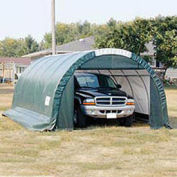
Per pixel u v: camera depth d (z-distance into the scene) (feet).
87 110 58.13
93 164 37.86
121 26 168.86
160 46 163.32
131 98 60.59
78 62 55.57
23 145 46.19
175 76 213.05
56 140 49.16
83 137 51.37
